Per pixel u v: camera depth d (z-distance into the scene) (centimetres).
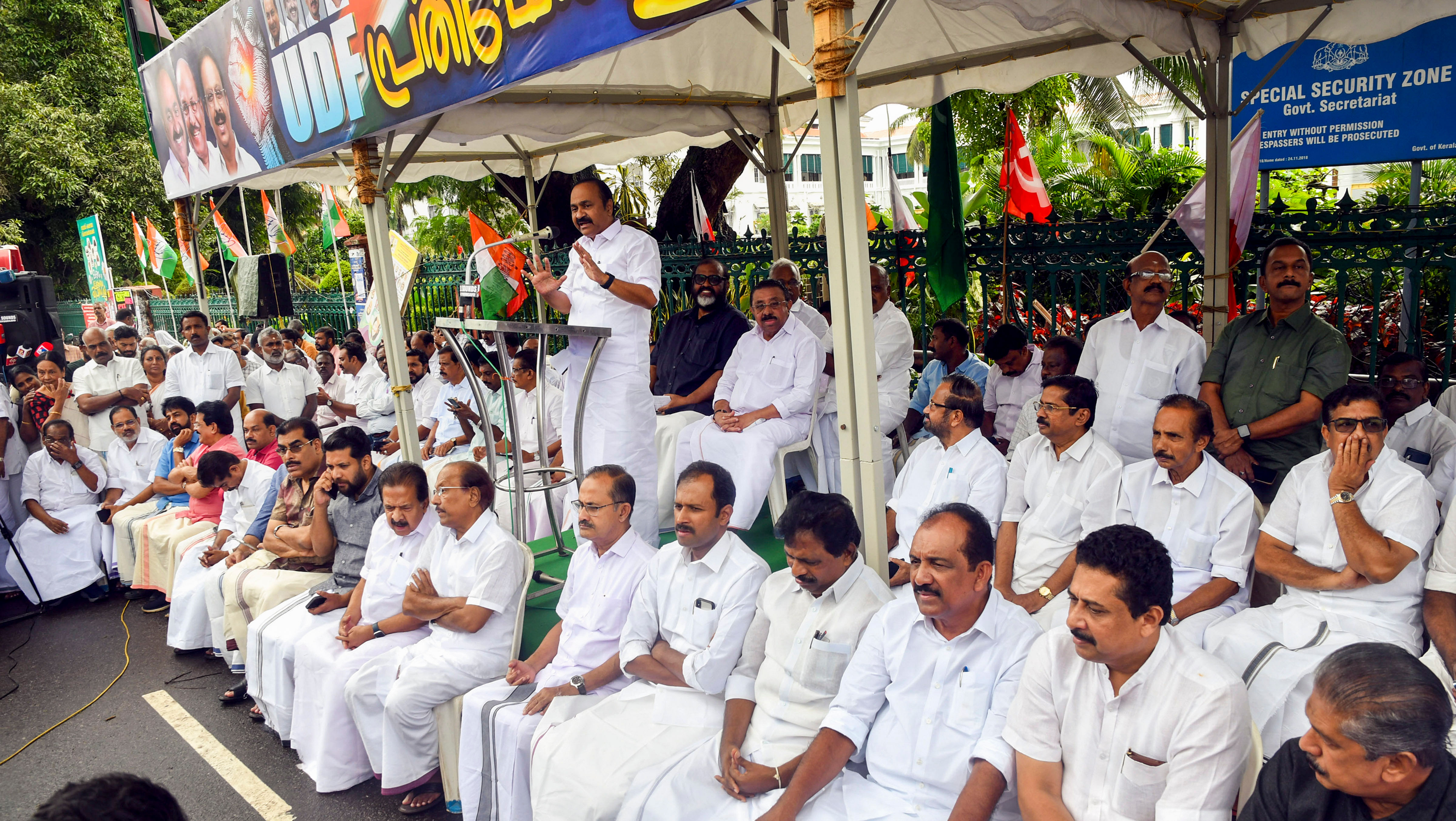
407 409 473
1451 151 544
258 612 444
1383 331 578
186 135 616
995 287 746
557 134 547
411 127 480
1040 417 327
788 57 287
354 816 358
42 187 1748
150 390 768
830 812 245
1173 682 205
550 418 573
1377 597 275
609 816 270
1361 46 565
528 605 408
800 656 271
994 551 311
